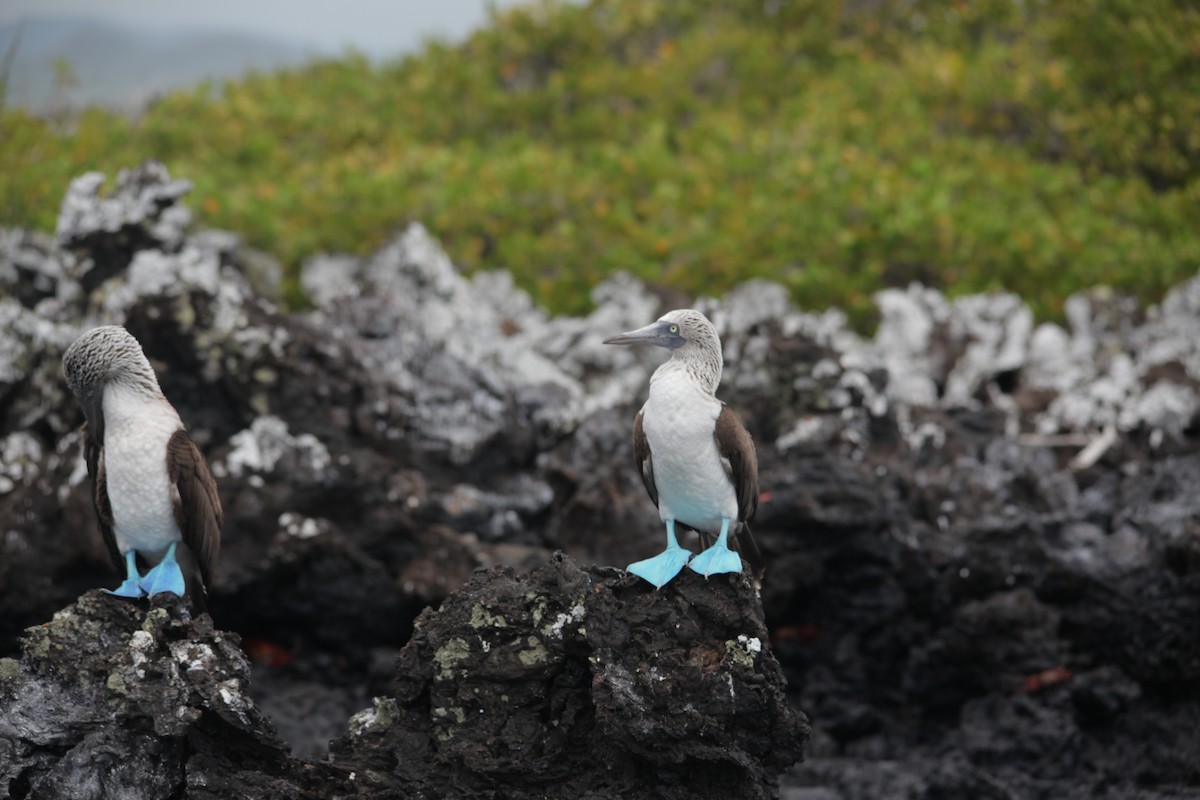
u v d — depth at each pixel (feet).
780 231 70.69
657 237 69.72
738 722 25.75
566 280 66.90
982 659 42.57
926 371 58.44
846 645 45.19
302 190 72.74
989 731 41.60
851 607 45.01
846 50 96.12
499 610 26.45
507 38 97.66
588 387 55.47
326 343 45.91
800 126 83.20
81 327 45.98
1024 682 41.93
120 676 25.31
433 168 77.10
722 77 92.32
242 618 44.39
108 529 28.60
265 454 43.37
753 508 28.07
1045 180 78.23
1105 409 52.90
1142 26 87.20
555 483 46.85
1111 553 43.52
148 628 25.96
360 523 44.24
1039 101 86.63
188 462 27.20
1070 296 67.36
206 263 46.91
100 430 27.48
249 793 25.61
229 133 83.51
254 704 26.14
